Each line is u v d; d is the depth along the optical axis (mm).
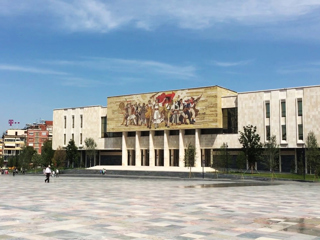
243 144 69188
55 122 109562
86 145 97875
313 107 71062
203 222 15375
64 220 15555
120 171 84125
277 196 28734
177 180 59156
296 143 72438
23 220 15461
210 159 82875
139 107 91500
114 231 13180
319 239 12195
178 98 85438
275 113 75312
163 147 89500
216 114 79812
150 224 14750
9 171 139875
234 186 42156
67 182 52031
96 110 101875
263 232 13305
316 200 25516
